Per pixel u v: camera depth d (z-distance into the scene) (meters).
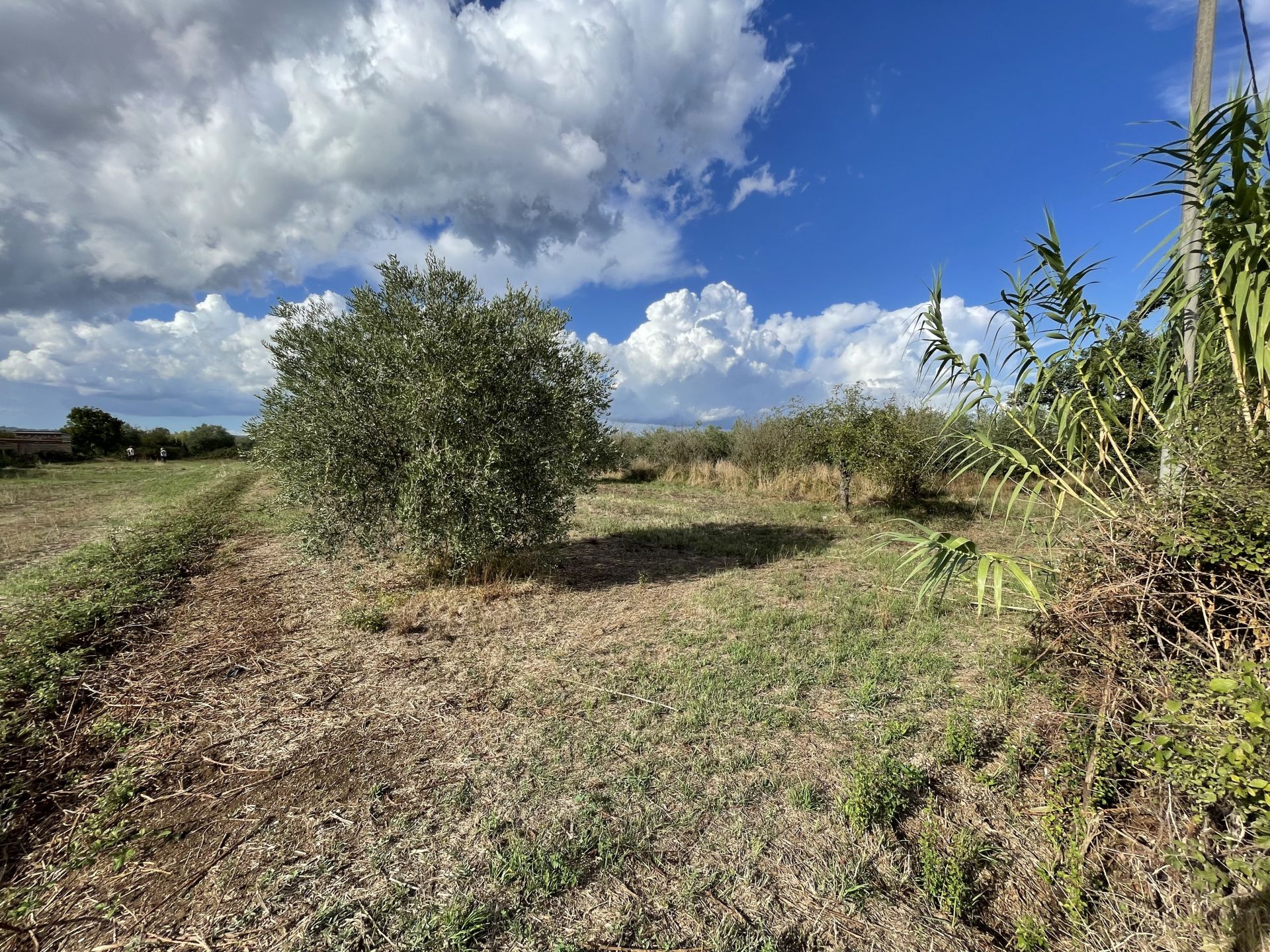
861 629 4.86
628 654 4.39
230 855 2.33
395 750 3.10
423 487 5.66
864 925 2.03
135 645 4.52
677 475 18.77
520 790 2.74
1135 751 2.20
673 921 2.03
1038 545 3.31
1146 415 3.13
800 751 3.06
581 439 6.96
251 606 5.60
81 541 8.93
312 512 6.45
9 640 4.17
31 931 1.97
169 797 2.71
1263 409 2.31
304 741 3.19
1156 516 2.34
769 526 10.16
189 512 11.12
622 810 2.59
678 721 3.37
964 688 3.73
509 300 6.46
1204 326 2.79
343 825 2.51
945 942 1.96
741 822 2.52
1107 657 2.37
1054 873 2.18
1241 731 1.73
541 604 5.67
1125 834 2.23
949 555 2.64
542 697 3.70
